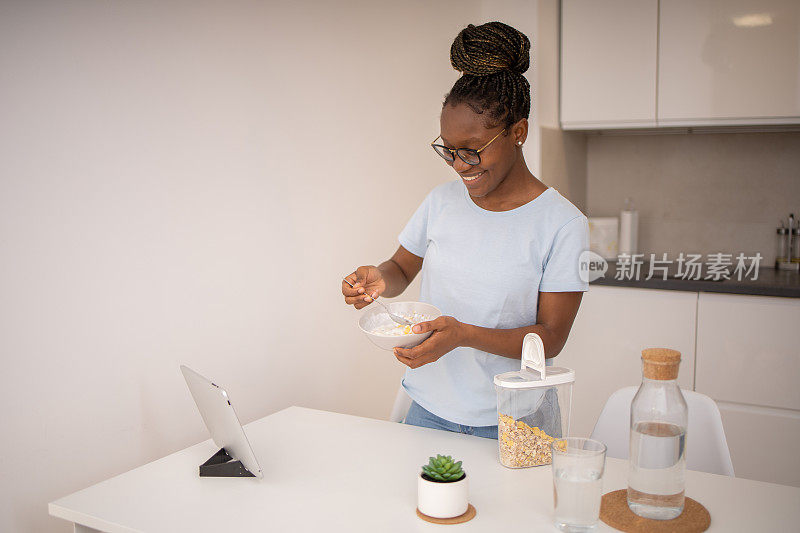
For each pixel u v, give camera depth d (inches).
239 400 74.4
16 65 52.2
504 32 55.6
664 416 42.6
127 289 61.5
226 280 71.7
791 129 116.3
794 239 117.3
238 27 71.1
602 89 114.5
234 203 72.1
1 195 51.9
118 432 61.8
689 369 108.1
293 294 81.0
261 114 74.7
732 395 105.6
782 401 102.3
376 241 95.3
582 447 43.7
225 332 72.0
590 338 114.0
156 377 64.9
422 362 52.7
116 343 60.9
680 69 109.5
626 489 47.8
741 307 103.3
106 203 59.2
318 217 84.2
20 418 54.3
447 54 108.2
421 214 67.0
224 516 44.9
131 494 48.4
